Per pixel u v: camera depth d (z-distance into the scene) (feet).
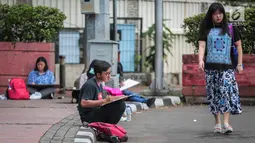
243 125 48.96
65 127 42.06
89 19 67.82
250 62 68.74
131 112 56.03
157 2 70.38
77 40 100.94
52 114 51.08
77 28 101.09
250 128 47.09
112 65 66.33
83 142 35.45
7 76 72.69
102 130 39.81
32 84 69.21
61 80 79.97
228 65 43.50
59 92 79.46
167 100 66.90
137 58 105.29
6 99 67.10
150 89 71.15
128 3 105.60
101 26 67.26
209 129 46.57
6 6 73.15
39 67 70.13
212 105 43.88
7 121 45.85
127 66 105.29
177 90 81.82
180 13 108.37
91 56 66.39
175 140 40.96
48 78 70.08
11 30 73.26
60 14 74.23
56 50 100.07
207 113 58.80
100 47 66.39
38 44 72.38
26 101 64.69
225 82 43.27
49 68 72.33
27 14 72.33
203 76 69.00
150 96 69.97
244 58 68.74
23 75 72.49
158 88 70.85
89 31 67.82
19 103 61.62
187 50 108.37
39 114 50.96
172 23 107.96
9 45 72.43
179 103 68.44
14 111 53.31
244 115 56.90
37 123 44.75
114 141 39.37
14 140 36.63
